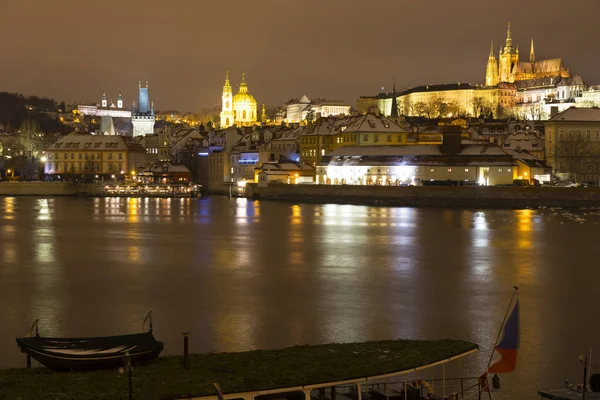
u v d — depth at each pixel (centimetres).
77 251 10875
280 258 10156
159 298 7344
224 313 6681
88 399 3269
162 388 3381
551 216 17550
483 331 6050
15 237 12812
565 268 9275
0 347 5509
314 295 7506
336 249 11138
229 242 12100
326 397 3672
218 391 3247
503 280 8419
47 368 3734
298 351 4025
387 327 6184
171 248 11262
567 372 4931
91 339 3969
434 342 4247
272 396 3450
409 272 8962
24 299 7281
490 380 4691
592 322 6372
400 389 4028
